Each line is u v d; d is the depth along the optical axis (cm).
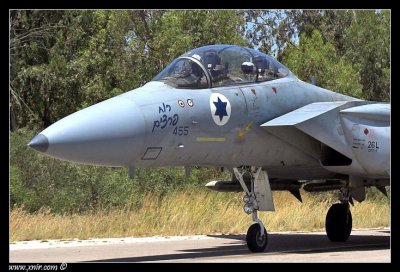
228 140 1409
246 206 1511
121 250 1634
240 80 1466
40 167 2491
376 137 1534
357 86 3866
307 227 2302
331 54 4156
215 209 2381
